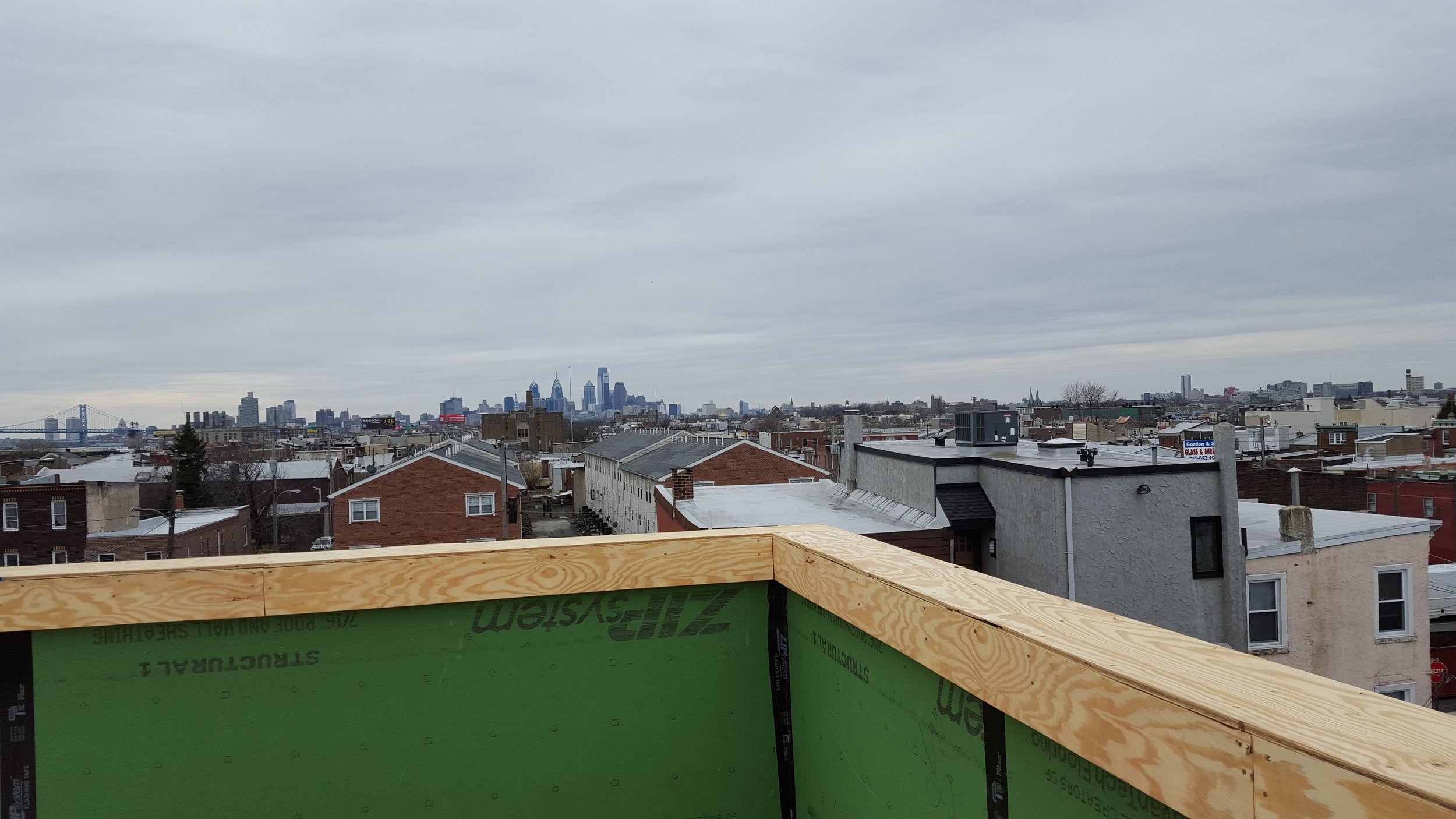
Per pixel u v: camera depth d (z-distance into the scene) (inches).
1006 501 565.0
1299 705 46.3
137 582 106.8
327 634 113.7
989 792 75.2
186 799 110.7
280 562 110.0
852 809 104.3
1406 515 1149.7
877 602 90.0
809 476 1777.8
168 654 109.8
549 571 117.8
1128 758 53.0
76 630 108.0
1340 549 540.4
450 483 1546.5
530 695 119.6
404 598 113.2
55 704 107.8
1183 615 512.1
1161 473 514.3
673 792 124.4
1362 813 37.4
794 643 124.7
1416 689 539.5
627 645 122.7
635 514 1971.0
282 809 112.9
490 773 118.5
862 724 101.0
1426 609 545.3
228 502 2551.7
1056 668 59.9
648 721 123.5
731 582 124.7
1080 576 502.0
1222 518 517.7
